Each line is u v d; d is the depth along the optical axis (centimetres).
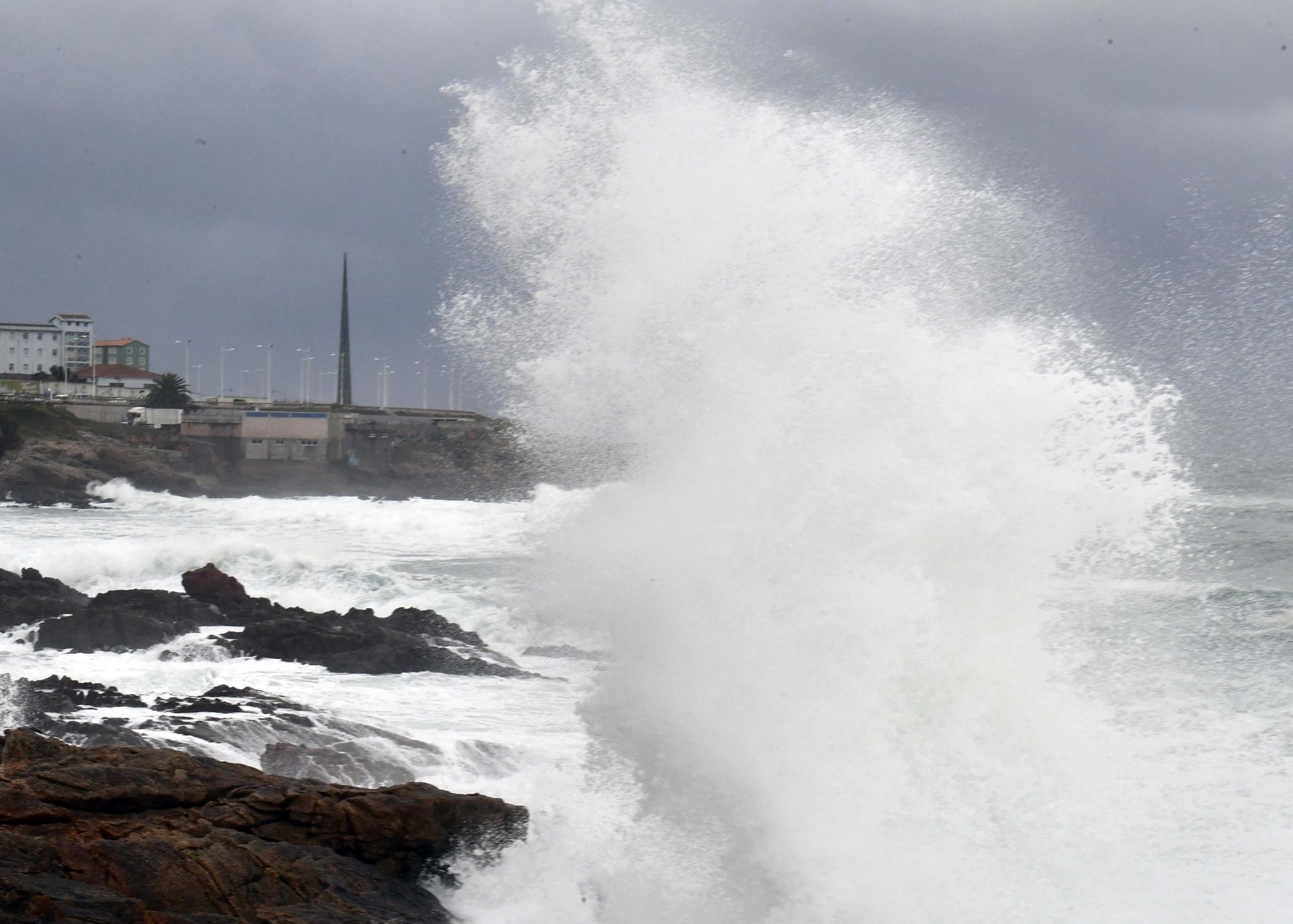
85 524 11000
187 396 19575
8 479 15362
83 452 16288
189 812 1845
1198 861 1836
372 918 1716
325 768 2436
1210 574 4562
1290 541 6009
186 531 10081
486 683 3597
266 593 5772
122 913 1551
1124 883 1770
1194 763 2159
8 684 3142
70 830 1772
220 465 18300
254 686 3603
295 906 1700
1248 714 2508
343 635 4062
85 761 1919
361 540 9125
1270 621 3538
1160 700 2455
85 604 4988
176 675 3725
